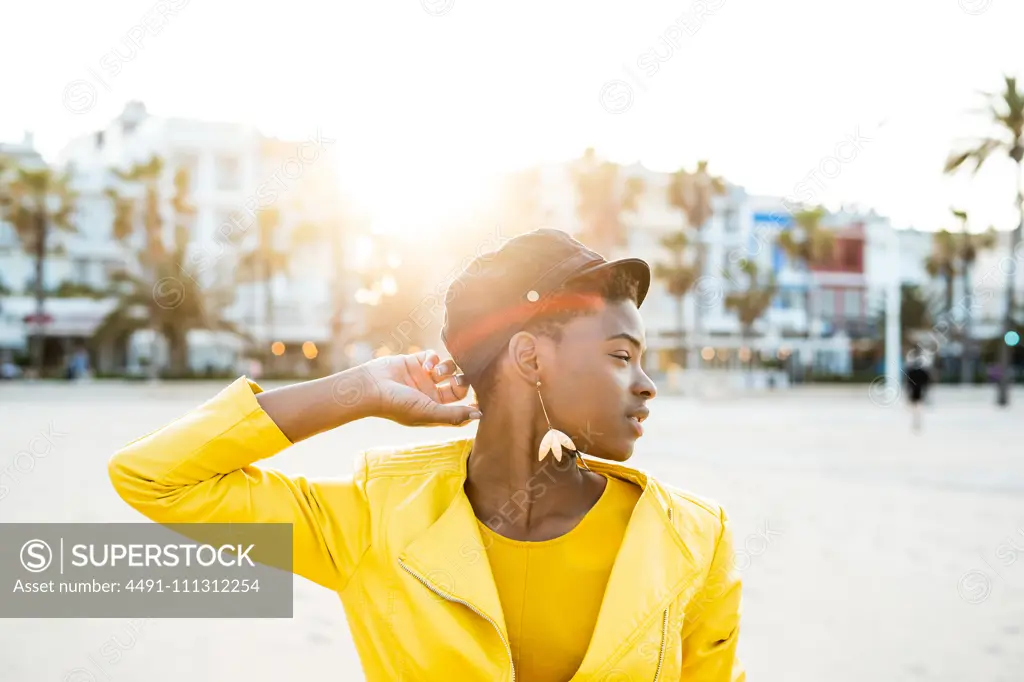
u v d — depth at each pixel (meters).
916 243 84.62
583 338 1.41
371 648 1.48
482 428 1.51
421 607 1.42
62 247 63.19
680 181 63.22
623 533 1.51
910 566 8.04
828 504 11.64
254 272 60.53
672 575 1.47
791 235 69.19
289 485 1.55
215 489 1.47
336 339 57.69
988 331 83.19
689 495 1.64
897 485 13.69
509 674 1.38
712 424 28.80
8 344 66.31
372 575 1.49
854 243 82.69
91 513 9.55
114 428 22.83
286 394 1.49
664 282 64.06
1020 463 17.03
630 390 1.42
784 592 7.13
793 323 80.31
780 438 23.02
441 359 1.57
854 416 34.69
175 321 56.09
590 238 60.66
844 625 6.23
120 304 55.75
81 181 68.94
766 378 65.69
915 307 80.44
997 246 76.06
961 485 13.77
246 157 66.94
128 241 64.88
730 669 1.56
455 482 1.56
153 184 61.25
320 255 69.88
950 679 5.06
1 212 58.88
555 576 1.47
